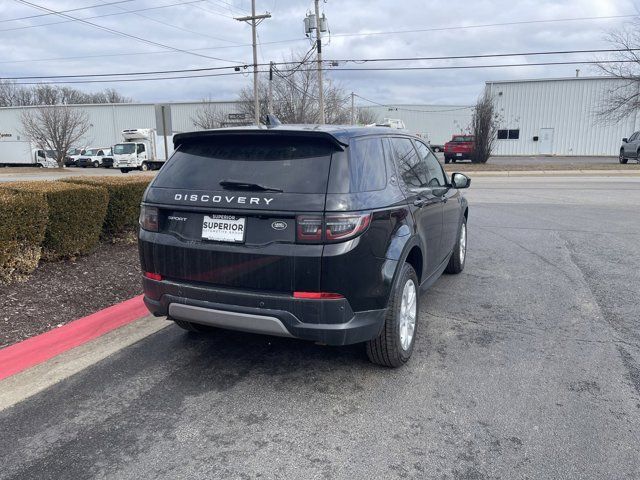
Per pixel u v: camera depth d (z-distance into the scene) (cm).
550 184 1994
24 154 5175
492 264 723
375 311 349
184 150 384
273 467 280
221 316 347
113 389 368
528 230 985
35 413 334
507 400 349
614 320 500
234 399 355
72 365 406
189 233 356
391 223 362
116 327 488
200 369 401
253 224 334
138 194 745
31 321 466
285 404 347
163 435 311
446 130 7100
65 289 546
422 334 468
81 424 322
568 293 587
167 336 468
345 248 322
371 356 389
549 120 4628
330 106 4400
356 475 273
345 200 325
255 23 3353
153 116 6359
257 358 421
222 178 351
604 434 308
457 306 545
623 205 1325
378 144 393
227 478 271
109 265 641
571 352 427
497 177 2439
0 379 380
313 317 328
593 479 268
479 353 426
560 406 341
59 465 281
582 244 848
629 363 405
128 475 273
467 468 279
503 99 4706
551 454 289
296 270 324
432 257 480
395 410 338
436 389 366
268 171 341
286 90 4297
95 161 4750
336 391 365
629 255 765
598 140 4531
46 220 558
